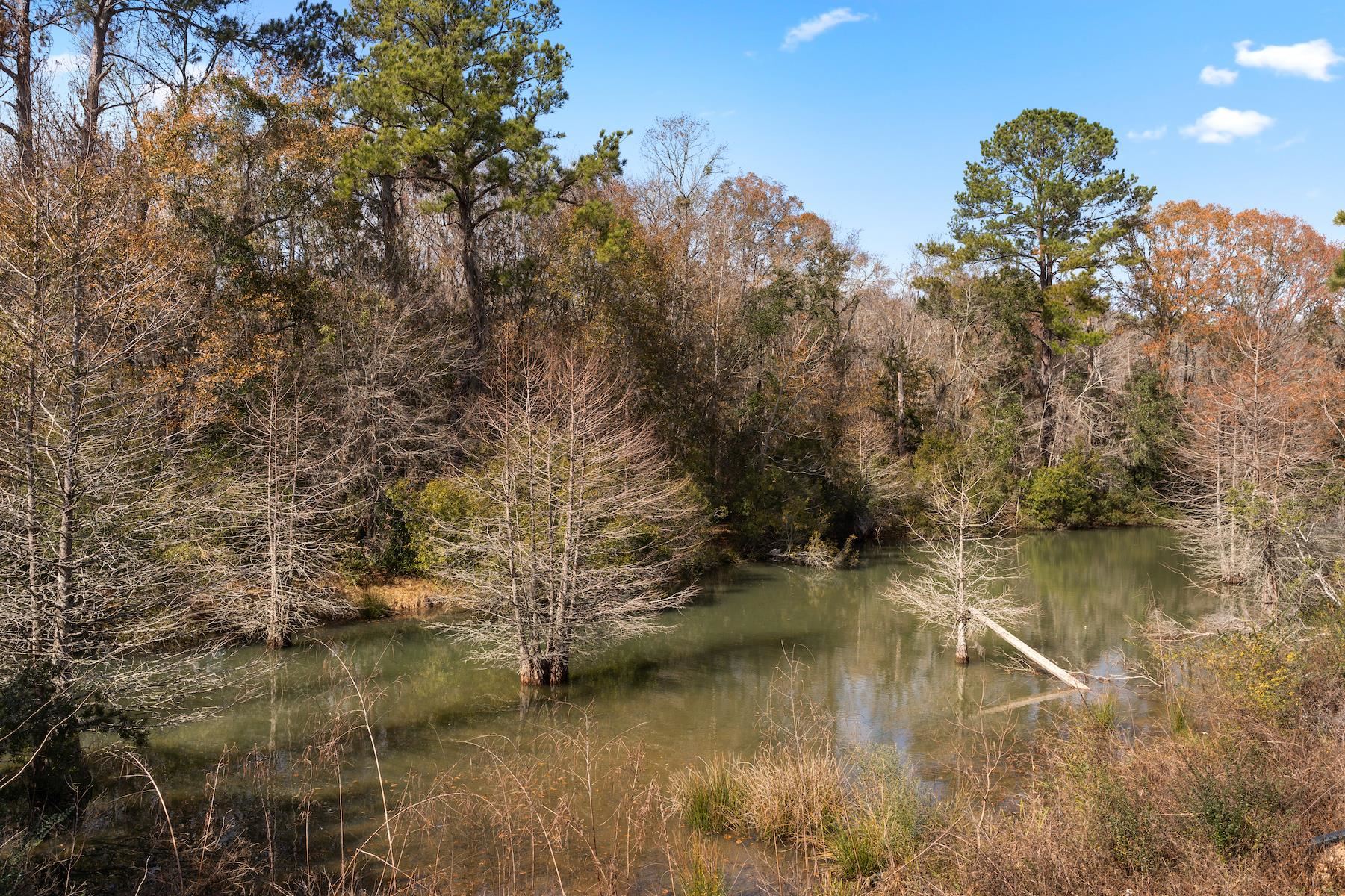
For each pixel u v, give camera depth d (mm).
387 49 27094
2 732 9172
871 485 38688
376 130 29469
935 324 51000
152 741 13930
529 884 9359
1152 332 47656
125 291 12102
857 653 20375
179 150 22672
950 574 20109
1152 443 44094
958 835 8539
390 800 11688
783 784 10797
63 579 10297
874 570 31859
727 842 10320
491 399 25656
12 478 10961
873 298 56250
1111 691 16422
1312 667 11391
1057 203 43531
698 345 35562
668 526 25469
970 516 21391
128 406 12984
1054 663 19109
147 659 13641
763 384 39406
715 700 16625
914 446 45188
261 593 19719
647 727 15039
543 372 22500
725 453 34812
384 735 14523
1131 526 44812
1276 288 43562
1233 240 44719
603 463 19406
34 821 9258
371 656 19281
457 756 13516
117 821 10500
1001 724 14953
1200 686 14125
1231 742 9914
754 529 33062
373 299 26234
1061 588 28703
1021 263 45344
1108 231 42250
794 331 41000
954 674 18484
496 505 20172
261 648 19516
